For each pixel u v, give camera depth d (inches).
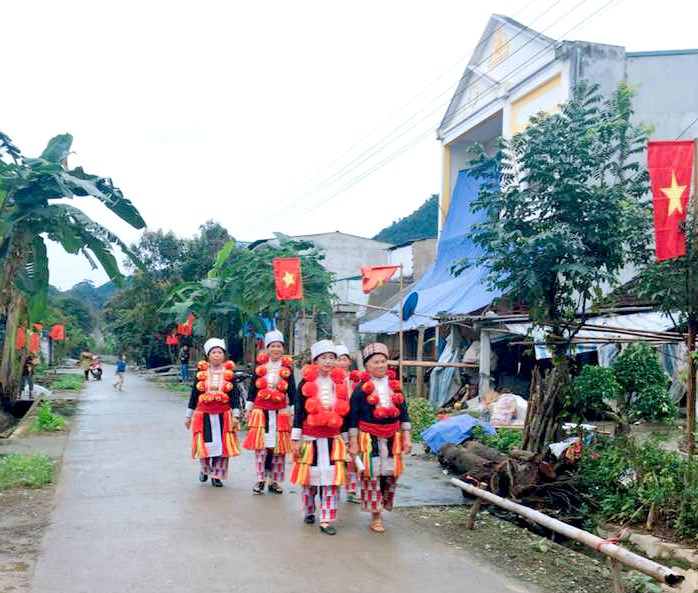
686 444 284.8
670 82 609.6
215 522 253.9
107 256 554.6
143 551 217.6
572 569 214.7
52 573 195.6
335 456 245.6
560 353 311.4
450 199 822.5
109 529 241.6
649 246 367.6
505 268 310.2
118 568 201.3
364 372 260.5
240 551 220.5
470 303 608.1
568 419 325.4
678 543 228.5
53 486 311.3
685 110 608.1
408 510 282.5
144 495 295.4
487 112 754.8
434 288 742.5
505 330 571.2
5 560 206.2
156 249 1473.9
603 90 601.0
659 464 265.0
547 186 296.4
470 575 204.8
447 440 382.6
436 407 636.7
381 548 228.5
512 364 650.2
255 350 743.7
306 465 246.2
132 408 722.8
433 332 805.2
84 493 297.4
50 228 529.7
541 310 306.7
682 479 246.5
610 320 485.4
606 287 469.4
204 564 206.8
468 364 608.4
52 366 1706.4
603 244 289.6
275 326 754.2
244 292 695.1
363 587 191.9
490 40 747.4
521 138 304.2
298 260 574.9
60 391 994.1
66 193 507.5
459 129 821.9
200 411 314.3
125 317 1787.6
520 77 686.5
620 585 181.9
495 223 306.3
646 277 293.3
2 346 696.4
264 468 305.3
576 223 294.7
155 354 1768.0
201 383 316.5
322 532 244.7
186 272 1457.9
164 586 187.9
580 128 300.0
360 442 249.1
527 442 307.6
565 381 307.3
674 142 257.9
